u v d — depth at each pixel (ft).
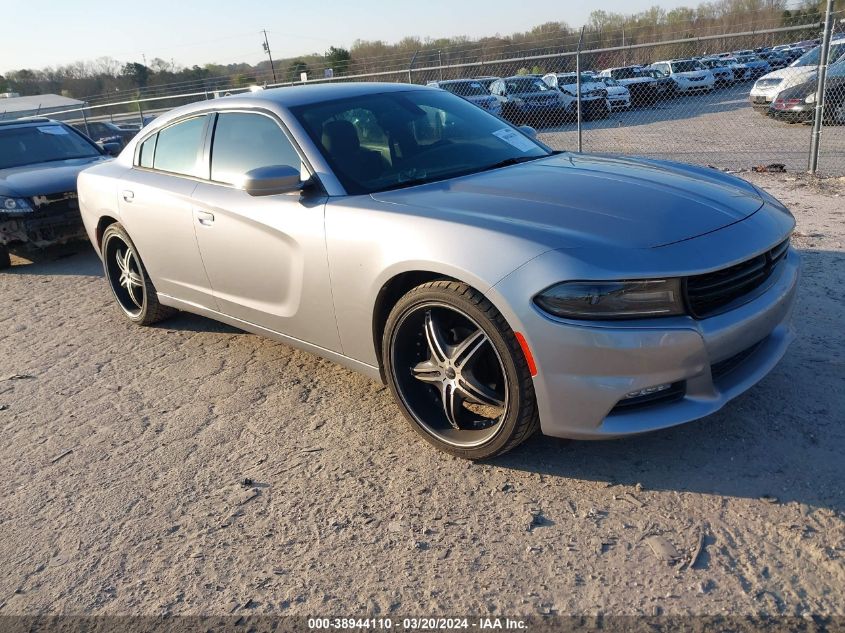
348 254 10.00
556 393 8.28
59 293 20.72
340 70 69.05
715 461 9.09
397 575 7.73
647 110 67.82
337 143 11.25
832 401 10.09
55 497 9.98
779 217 9.61
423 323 9.59
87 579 8.22
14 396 13.58
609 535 8.00
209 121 13.16
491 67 72.13
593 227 8.55
